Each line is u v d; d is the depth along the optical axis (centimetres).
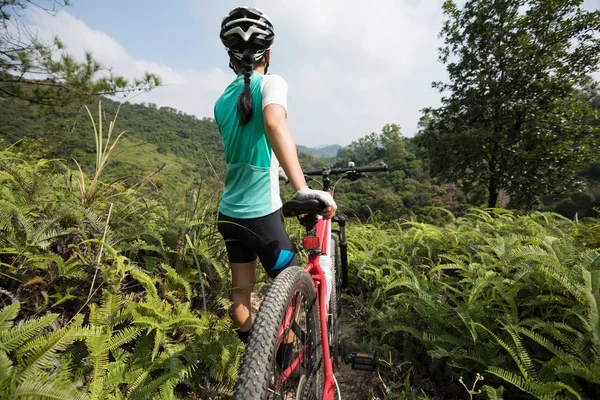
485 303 223
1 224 173
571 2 1630
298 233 412
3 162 263
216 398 181
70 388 115
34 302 168
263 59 181
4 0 743
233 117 167
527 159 1652
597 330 168
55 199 227
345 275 292
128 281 212
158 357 167
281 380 127
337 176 292
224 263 250
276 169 171
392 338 256
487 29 1823
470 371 195
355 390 218
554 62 1656
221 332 194
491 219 433
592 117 1636
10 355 128
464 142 1805
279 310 111
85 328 147
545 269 221
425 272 335
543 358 191
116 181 258
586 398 155
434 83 2111
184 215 263
